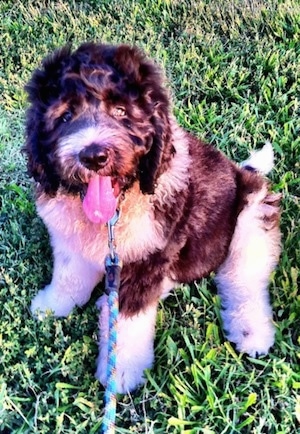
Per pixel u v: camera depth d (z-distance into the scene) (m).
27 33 1.40
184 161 0.79
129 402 0.79
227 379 0.79
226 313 0.88
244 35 1.35
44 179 0.72
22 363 0.80
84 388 0.79
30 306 0.88
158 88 0.70
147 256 0.76
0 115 1.20
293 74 1.23
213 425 0.76
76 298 0.88
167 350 0.82
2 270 0.92
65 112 0.68
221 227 0.87
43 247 0.95
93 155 0.63
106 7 1.48
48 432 0.76
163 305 0.89
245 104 1.17
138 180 0.71
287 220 0.99
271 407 0.77
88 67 0.67
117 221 0.73
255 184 0.92
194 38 1.35
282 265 0.93
